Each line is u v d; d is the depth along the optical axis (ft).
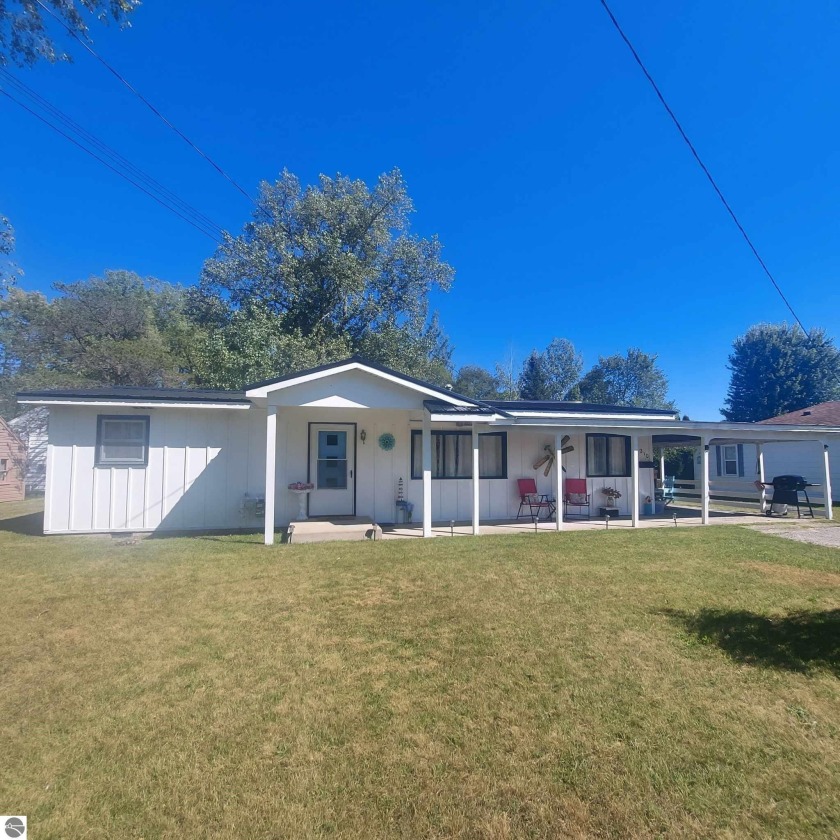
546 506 40.83
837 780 8.53
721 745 9.48
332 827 7.46
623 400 158.51
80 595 18.65
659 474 62.54
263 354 62.18
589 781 8.46
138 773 8.65
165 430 33.76
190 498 33.88
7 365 95.04
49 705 10.86
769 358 107.86
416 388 30.83
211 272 77.41
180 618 16.25
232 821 7.57
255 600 18.13
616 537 31.32
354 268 78.54
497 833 7.35
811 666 12.83
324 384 30.22
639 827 7.48
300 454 35.91
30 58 22.66
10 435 65.72
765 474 67.26
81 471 32.40
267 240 78.89
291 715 10.49
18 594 18.76
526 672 12.44
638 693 11.41
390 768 8.80
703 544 28.94
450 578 21.09
